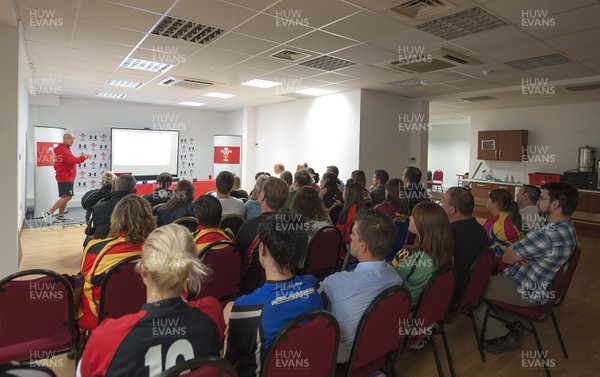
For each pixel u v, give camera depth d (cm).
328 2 311
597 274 446
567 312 330
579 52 443
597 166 771
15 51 354
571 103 830
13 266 356
